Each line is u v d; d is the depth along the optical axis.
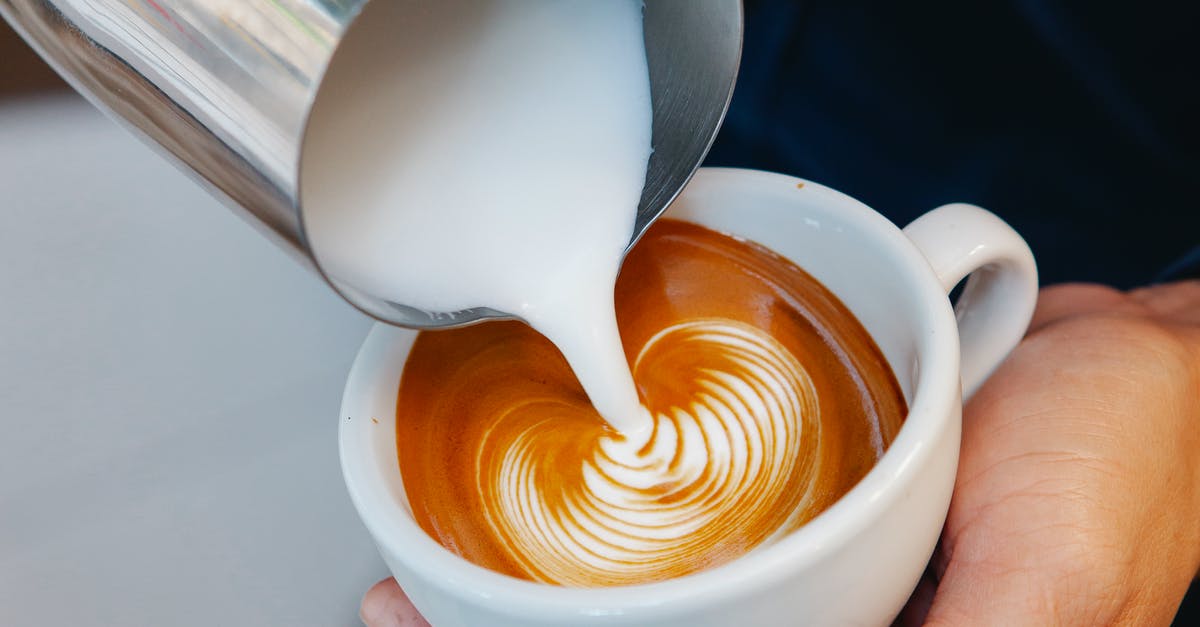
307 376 0.41
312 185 0.26
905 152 0.39
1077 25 0.36
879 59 0.38
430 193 0.28
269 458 0.39
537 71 0.29
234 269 0.44
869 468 0.28
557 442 0.30
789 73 0.39
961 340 0.31
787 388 0.30
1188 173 0.37
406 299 0.27
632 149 0.29
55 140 0.50
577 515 0.29
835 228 0.30
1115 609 0.28
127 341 0.42
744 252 0.31
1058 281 0.40
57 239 0.46
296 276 0.44
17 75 0.51
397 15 0.28
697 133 0.28
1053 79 0.37
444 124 0.28
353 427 0.27
